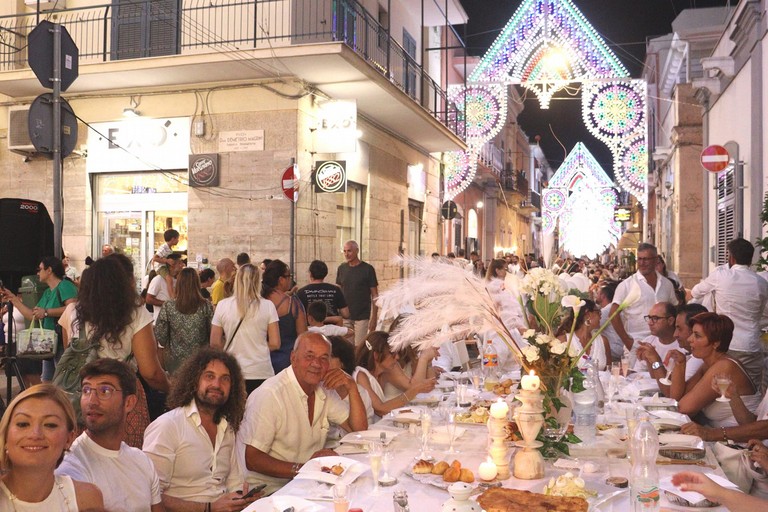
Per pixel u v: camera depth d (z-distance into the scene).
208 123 11.82
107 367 3.06
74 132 6.98
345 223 14.16
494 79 17.56
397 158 16.78
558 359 3.76
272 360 6.69
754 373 7.27
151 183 12.27
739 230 11.77
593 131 16.98
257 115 11.63
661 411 4.78
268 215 11.54
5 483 2.43
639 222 40.84
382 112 14.31
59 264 6.68
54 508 2.49
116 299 4.47
